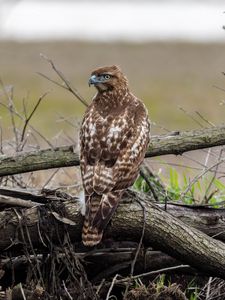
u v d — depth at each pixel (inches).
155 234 479.8
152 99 1811.0
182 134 506.9
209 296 510.3
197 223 498.6
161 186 581.9
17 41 2541.8
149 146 504.4
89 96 1770.4
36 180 607.5
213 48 2613.2
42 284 484.4
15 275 509.7
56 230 480.7
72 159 500.4
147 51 2573.8
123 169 470.6
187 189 565.0
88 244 454.3
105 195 462.0
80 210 476.7
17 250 493.7
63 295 490.0
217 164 569.6
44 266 497.0
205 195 567.5
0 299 485.4
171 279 524.7
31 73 2102.6
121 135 478.9
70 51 2493.8
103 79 517.3
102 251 509.4
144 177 566.9
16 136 583.8
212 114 1562.5
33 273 492.4
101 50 2554.1
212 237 500.4
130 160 474.9
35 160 502.3
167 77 2174.0
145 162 580.1
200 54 2527.1
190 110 1612.9
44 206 482.6
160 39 2765.7
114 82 516.7
